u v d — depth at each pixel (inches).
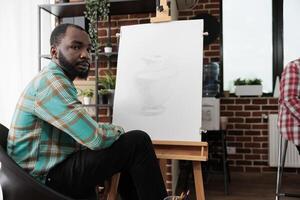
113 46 99.9
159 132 67.1
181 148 63.3
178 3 114.0
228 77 130.2
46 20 102.6
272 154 119.3
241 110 125.3
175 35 72.4
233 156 126.0
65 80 48.6
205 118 103.6
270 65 128.2
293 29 127.0
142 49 74.1
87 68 56.5
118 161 50.9
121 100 72.4
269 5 128.1
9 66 100.3
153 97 69.9
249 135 124.6
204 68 123.7
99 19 93.4
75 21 96.0
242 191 100.6
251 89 123.2
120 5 91.4
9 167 41.1
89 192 51.9
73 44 53.7
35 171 47.8
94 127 47.3
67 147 51.2
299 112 73.4
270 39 128.2
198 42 70.4
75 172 49.1
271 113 122.7
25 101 48.1
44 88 47.1
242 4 129.6
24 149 48.3
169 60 71.1
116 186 59.9
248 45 129.5
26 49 101.5
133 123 69.6
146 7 93.7
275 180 112.7
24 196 42.3
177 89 68.8
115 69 99.1
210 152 114.3
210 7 125.7
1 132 50.5
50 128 49.5
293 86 76.5
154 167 52.3
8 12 100.2
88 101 90.0
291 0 126.8
